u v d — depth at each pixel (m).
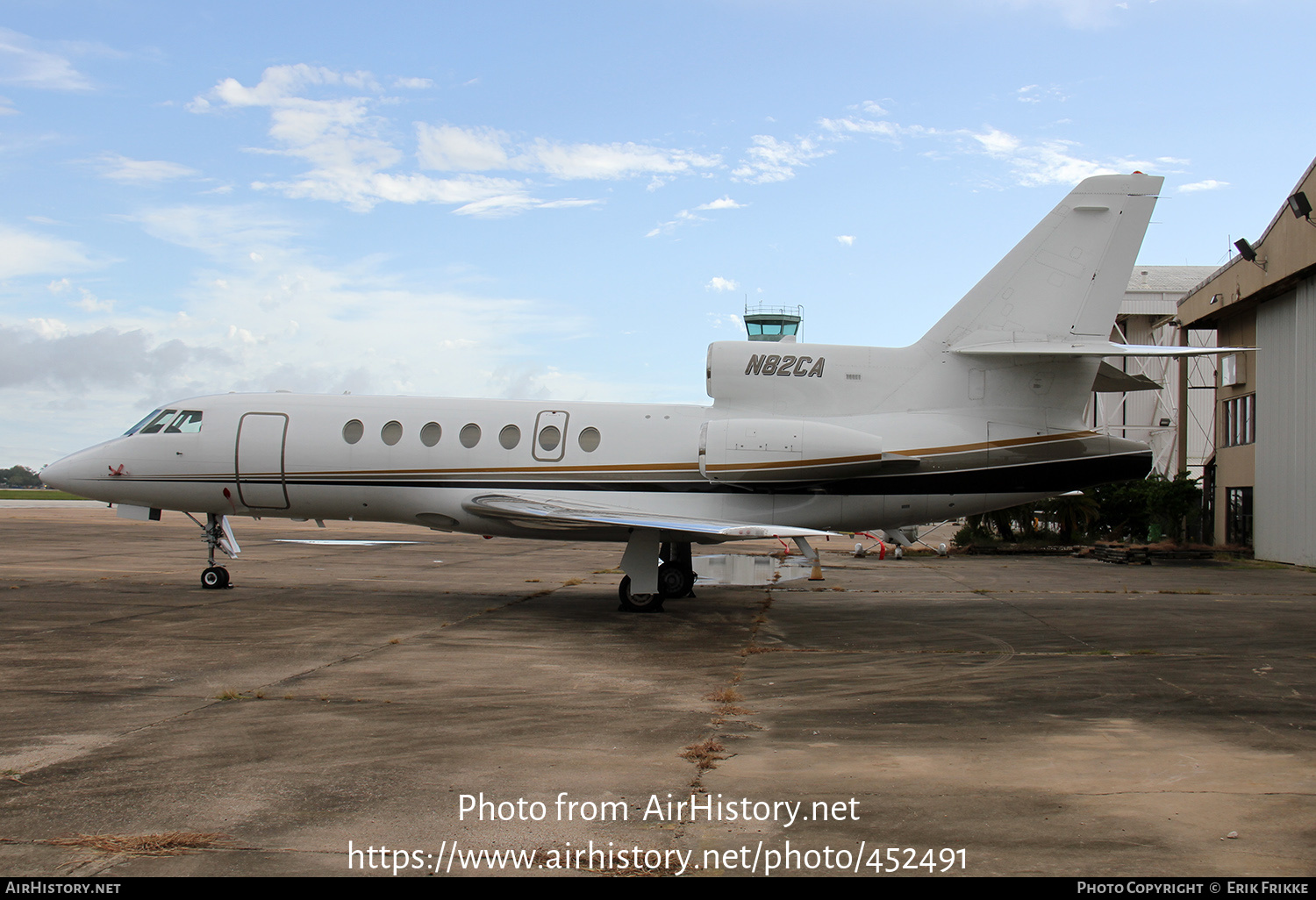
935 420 13.80
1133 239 13.41
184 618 12.87
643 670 9.71
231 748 6.71
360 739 6.95
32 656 10.15
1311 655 10.77
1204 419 41.62
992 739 7.11
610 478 14.16
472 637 11.66
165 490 15.34
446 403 14.99
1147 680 9.34
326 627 12.26
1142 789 5.92
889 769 6.31
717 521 13.96
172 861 4.73
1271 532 24.67
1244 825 5.28
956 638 11.96
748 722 7.59
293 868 4.65
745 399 14.35
